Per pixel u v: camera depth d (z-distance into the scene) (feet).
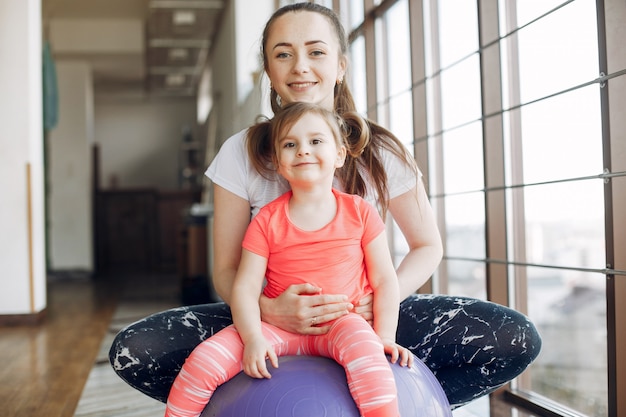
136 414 7.06
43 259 14.82
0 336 12.46
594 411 5.73
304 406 3.29
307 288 3.78
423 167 7.64
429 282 8.02
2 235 13.96
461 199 7.61
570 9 5.56
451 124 7.80
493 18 6.31
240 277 3.92
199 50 23.72
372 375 3.31
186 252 20.31
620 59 4.70
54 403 7.55
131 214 30.91
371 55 9.37
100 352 10.58
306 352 3.80
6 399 7.78
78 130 27.45
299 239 3.90
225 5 18.39
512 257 6.57
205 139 26.86
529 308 6.53
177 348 4.22
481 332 4.14
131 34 24.75
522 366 4.16
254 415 3.33
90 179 28.17
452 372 4.41
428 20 8.11
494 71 6.31
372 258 4.00
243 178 4.56
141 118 34.45
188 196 31.14
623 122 4.69
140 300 18.04
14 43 14.39
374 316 3.91
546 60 5.96
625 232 4.73
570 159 5.70
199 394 3.54
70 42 24.58
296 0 13.75
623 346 4.73
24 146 14.24
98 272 28.91
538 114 6.17
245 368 3.51
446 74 7.90
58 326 13.60
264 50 4.68
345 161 4.50
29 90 14.37
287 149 3.89
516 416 6.00
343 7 11.05
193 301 16.78
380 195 4.53
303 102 3.99
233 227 4.57
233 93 16.89
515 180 6.58
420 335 4.33
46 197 21.88
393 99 9.36
